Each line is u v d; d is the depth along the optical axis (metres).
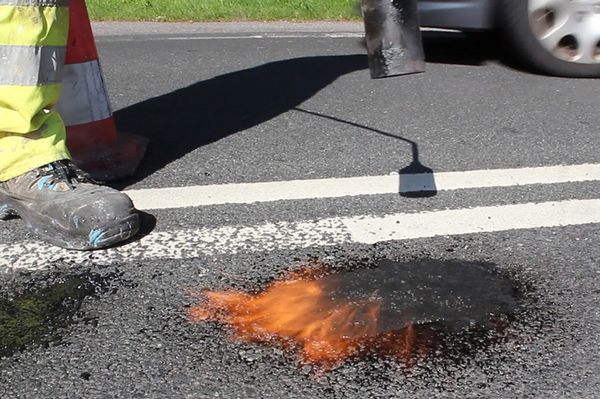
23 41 2.42
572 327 2.01
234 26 7.76
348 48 6.17
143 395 1.74
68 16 2.57
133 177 3.12
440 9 5.07
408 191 2.98
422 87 4.71
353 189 3.00
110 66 5.41
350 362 1.85
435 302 2.12
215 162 3.31
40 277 2.28
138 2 8.61
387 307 2.10
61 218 2.44
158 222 2.68
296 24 7.98
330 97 4.46
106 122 3.22
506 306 2.11
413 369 1.83
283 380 1.79
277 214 2.76
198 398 1.73
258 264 2.37
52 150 2.58
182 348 1.92
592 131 3.79
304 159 3.35
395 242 2.52
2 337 1.97
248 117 4.03
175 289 2.21
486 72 5.14
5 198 2.61
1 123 2.51
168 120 3.96
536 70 5.06
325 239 2.54
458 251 2.46
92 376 1.81
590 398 1.74
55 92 2.58
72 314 2.08
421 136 3.69
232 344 1.93
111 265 2.36
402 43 2.28
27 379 1.80
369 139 3.64
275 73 5.12
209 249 2.47
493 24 5.01
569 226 2.66
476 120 3.98
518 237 2.57
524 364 1.85
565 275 2.30
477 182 3.08
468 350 1.91
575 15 4.83
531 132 3.77
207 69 5.29
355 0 8.33
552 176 3.15
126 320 2.05
